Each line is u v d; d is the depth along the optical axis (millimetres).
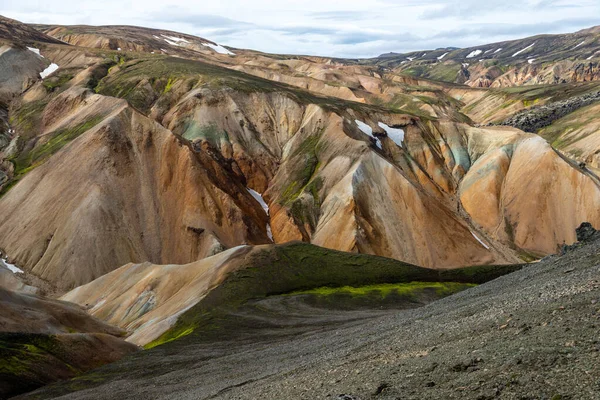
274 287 80875
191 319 71312
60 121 171250
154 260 126500
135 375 50312
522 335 20875
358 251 124250
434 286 84188
